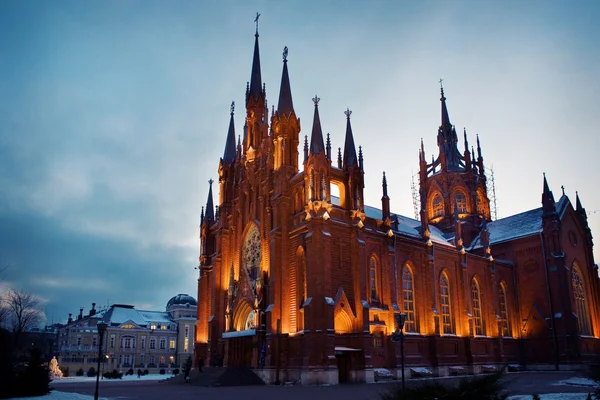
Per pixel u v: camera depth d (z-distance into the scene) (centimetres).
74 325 13262
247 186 6662
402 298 6278
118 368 12638
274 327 5369
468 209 9475
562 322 7594
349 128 6175
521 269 8338
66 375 9875
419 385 2002
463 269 7219
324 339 4897
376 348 5559
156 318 14412
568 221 8488
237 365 6031
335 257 5400
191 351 14062
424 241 6769
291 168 5956
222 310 6700
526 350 7975
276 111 6225
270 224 5925
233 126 7681
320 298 5012
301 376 4922
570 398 2894
